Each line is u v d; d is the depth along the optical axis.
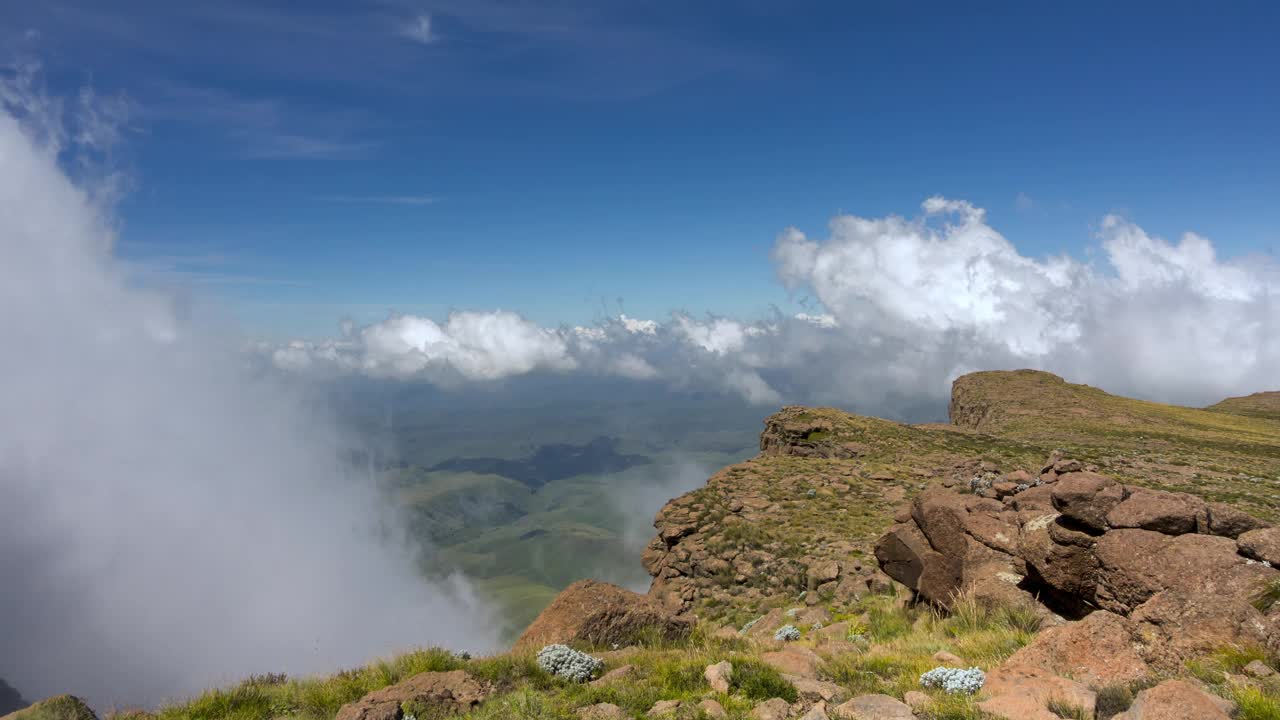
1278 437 96.44
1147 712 7.51
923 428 78.75
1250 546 11.05
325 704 10.96
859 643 15.20
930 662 11.72
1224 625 10.21
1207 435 91.88
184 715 10.57
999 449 64.88
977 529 16.98
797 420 75.56
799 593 29.75
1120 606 12.44
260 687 12.08
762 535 36.81
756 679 10.15
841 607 24.16
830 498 43.41
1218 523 12.20
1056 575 13.91
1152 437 84.88
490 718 9.38
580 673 11.76
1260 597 10.30
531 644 14.80
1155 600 11.16
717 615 30.62
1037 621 13.76
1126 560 12.45
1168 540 12.19
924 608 18.09
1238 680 8.88
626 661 12.98
